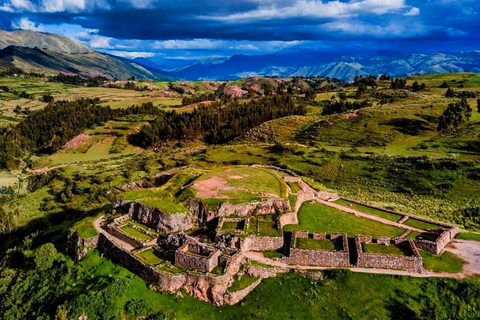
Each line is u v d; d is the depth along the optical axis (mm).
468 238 64750
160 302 51094
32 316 54812
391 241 59344
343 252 56281
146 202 69125
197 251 56375
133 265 56469
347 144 152125
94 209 98125
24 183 144875
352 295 51156
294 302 50531
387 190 105125
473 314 48531
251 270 54312
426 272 54250
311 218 69625
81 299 50469
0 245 97438
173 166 145500
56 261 64062
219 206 66438
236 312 49625
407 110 176875
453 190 98312
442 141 135375
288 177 87375
